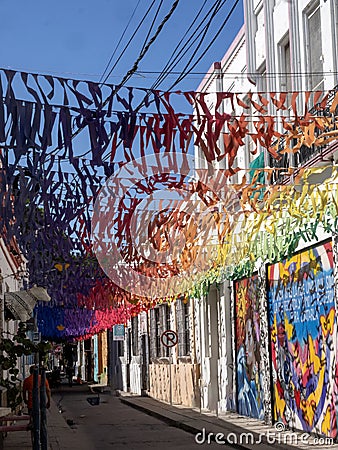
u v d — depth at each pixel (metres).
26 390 16.97
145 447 17.62
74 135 8.66
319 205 12.93
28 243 14.70
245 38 21.77
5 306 20.58
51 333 35.72
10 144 8.17
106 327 33.38
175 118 9.03
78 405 34.12
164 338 29.39
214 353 26.09
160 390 33.75
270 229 15.32
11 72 8.10
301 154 15.96
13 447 17.48
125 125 8.78
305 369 17.61
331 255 16.08
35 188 10.82
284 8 19.25
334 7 16.39
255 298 21.39
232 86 23.59
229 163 9.63
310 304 17.27
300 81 17.91
